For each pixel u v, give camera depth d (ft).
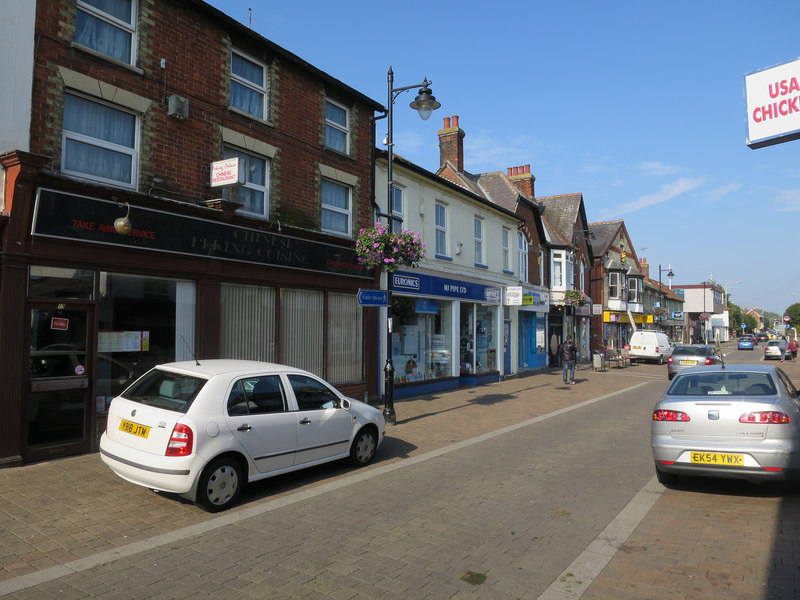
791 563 14.05
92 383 25.29
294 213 36.22
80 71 24.93
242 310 33.06
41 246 23.25
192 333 30.09
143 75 27.45
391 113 35.91
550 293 87.25
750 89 31.53
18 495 19.16
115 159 26.81
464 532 16.53
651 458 26.30
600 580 13.32
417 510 18.52
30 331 23.24
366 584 13.03
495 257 65.31
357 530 16.61
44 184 22.91
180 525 16.84
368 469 23.97
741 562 14.19
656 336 106.73
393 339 47.01
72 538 15.65
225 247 30.71
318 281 38.22
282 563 14.16
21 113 22.77
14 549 14.80
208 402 18.42
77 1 25.04
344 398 23.67
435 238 52.95
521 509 18.70
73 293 24.80
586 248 107.24
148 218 26.66
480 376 60.13
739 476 18.76
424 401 45.42
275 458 20.04
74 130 25.22
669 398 21.04
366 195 42.98
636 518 17.75
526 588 12.89
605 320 127.34
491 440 30.42
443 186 53.67
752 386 20.75
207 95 30.73
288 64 36.09
